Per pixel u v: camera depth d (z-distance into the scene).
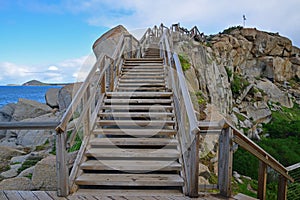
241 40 21.34
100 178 2.51
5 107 9.41
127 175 2.61
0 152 4.80
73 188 2.35
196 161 2.22
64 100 7.51
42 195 2.25
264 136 12.23
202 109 5.66
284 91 20.70
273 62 21.81
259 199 2.55
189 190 2.27
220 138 2.33
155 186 2.50
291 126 12.77
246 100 15.38
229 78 15.25
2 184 3.01
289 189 4.89
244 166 6.97
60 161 2.21
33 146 5.84
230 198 2.23
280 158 8.69
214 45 17.66
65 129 2.22
